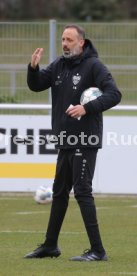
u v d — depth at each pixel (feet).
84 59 72.43
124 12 356.18
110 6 353.92
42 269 69.41
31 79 73.46
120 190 123.24
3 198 119.65
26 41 135.23
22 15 354.74
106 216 103.14
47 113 132.26
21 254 77.00
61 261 73.00
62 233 90.53
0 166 123.34
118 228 93.76
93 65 72.02
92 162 72.74
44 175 123.13
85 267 70.28
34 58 72.74
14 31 135.54
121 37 134.00
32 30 135.23
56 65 73.36
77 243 83.87
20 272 68.13
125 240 85.61
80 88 72.13
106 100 70.74
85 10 351.87
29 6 357.20
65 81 72.64
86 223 72.49
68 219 101.24
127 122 121.70
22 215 104.27
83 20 350.23
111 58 133.90
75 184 72.43
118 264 71.97
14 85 137.39
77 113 70.08
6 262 72.69
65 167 73.31
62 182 73.46
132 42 133.69
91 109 70.33
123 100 132.87
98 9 353.10
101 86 71.67
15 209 109.70
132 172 122.72
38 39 135.13
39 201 114.32
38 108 124.16
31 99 137.08
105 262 72.64
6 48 135.74
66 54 72.08
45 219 100.89
